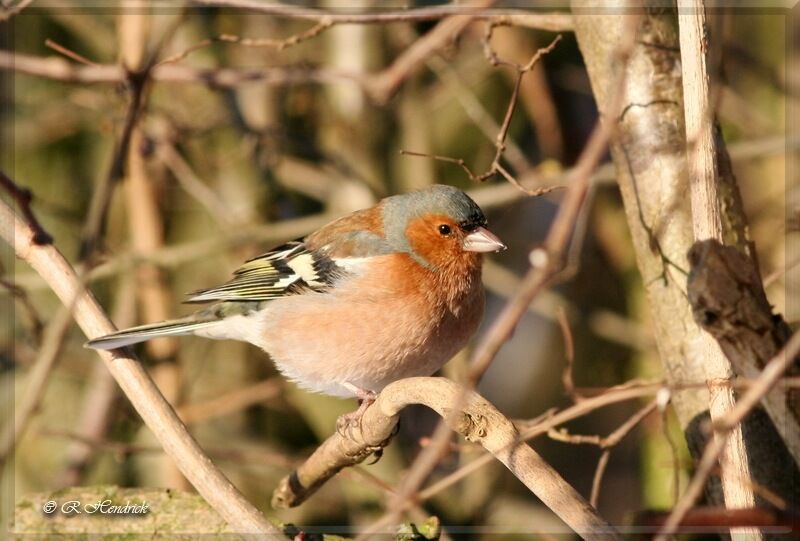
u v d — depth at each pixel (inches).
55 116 577.6
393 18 343.9
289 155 606.5
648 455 441.4
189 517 303.0
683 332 299.9
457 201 367.2
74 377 574.6
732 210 297.0
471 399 259.1
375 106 529.0
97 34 563.5
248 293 381.4
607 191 539.2
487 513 508.4
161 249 500.1
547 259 205.0
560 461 574.9
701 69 245.1
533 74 543.5
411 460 509.0
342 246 372.5
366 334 361.7
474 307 374.9
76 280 295.4
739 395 277.1
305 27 570.3
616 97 210.7
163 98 565.0
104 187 307.4
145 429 523.2
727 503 233.3
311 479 337.1
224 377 605.9
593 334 581.3
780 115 507.2
